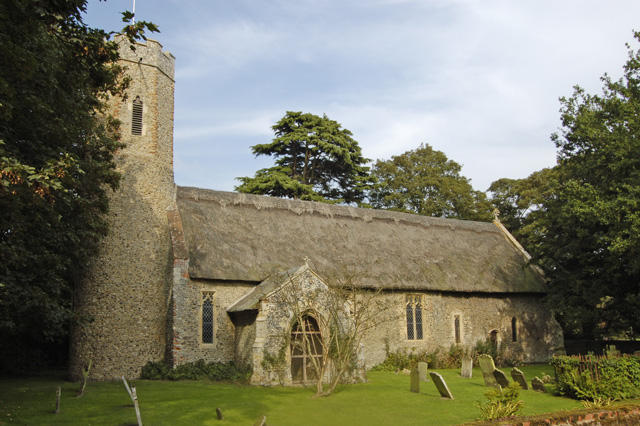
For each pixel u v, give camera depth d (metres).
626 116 24.77
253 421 13.48
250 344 21.20
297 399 16.59
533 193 47.78
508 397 13.85
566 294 27.89
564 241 27.45
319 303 20.78
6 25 11.82
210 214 26.58
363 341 26.33
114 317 22.23
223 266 23.97
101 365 21.69
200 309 23.08
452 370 27.23
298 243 27.66
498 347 31.52
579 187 24.33
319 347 20.95
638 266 22.44
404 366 26.80
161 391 18.14
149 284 23.31
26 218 15.17
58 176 12.09
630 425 13.37
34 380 22.55
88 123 18.33
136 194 23.70
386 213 33.28
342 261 27.59
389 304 27.73
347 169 46.38
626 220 22.14
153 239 23.84
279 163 45.97
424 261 30.52
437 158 51.81
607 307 27.91
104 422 13.19
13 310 19.52
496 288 31.41
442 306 29.88
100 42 12.88
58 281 19.59
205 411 14.62
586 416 12.74
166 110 25.59
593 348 34.31
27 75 11.77
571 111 28.47
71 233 18.33
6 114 11.77
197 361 22.42
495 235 36.91
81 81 15.65
